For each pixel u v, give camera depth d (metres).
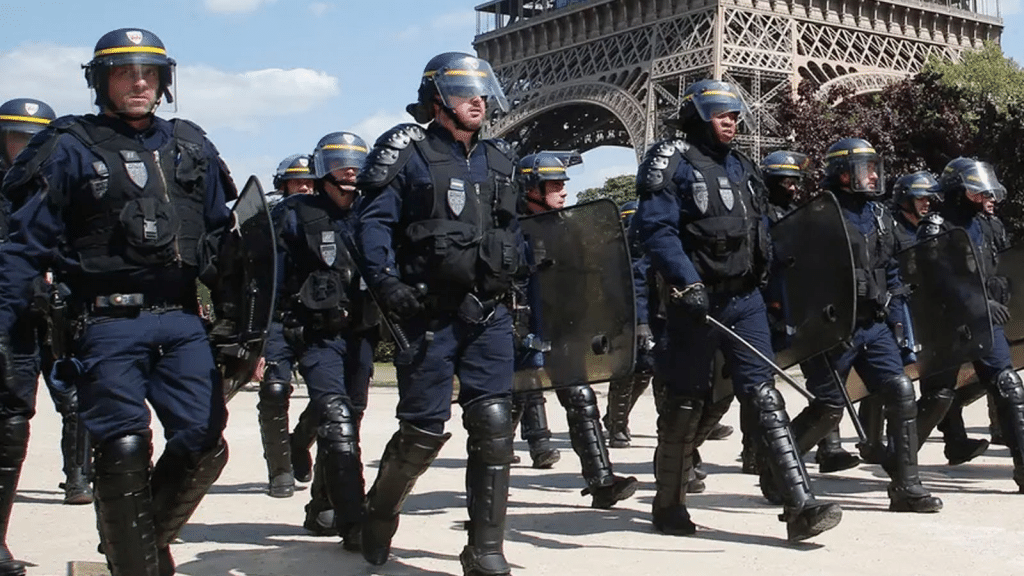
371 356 9.00
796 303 8.86
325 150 8.68
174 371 5.91
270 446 10.92
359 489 8.13
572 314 7.99
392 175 6.71
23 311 5.83
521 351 7.89
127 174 5.80
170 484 6.07
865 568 7.30
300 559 7.79
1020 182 43.41
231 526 9.24
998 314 10.88
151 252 5.80
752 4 53.97
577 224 7.89
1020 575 7.16
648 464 13.42
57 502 10.84
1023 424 10.78
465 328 6.79
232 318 6.09
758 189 8.23
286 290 8.73
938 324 10.88
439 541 8.45
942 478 11.99
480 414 6.71
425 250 6.70
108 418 5.76
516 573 7.13
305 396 25.55
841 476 12.09
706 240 7.91
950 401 11.67
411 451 6.93
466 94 6.79
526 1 74.00
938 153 43.12
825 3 57.03
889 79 52.72
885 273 9.99
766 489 10.02
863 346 9.82
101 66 5.79
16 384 6.62
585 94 59.62
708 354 8.19
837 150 9.91
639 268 10.66
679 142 8.11
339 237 8.66
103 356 5.77
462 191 6.76
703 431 8.75
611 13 59.59
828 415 10.25
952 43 63.84
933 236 10.85
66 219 5.84
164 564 6.41
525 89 65.81
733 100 8.02
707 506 9.98
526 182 11.05
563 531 8.75
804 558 7.60
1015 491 10.95
